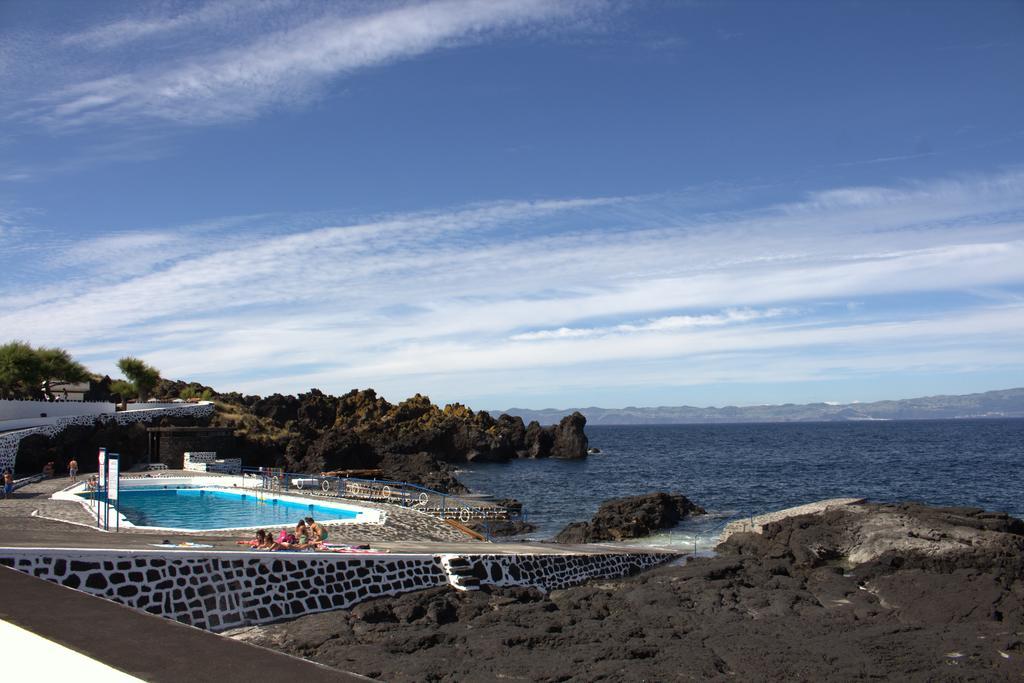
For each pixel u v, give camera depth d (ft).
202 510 140.67
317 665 10.31
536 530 155.12
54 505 118.62
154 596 64.08
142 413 238.48
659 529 147.13
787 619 72.38
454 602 77.77
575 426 432.25
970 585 77.56
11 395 228.22
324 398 394.93
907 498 219.20
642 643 64.03
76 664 10.39
